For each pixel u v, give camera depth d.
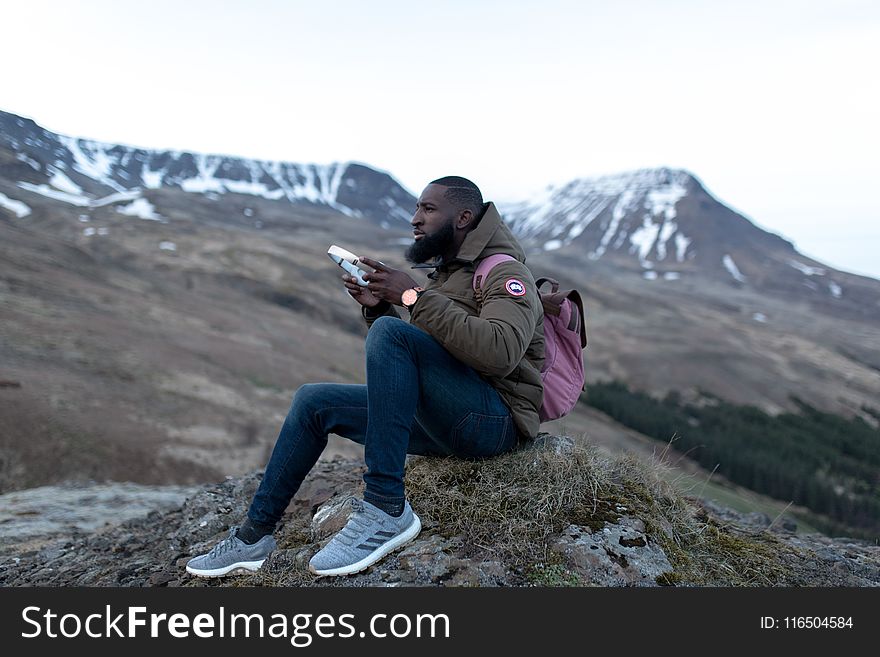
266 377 53.31
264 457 32.81
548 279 3.03
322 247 182.50
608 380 125.88
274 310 101.56
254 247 139.62
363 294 2.59
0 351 35.91
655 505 2.90
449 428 2.62
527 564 2.52
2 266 60.78
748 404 122.56
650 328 168.12
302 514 3.38
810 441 99.44
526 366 2.70
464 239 2.75
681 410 109.62
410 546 2.61
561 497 2.73
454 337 2.32
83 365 38.84
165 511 4.59
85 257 84.31
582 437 3.30
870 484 77.81
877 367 182.50
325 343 85.62
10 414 27.31
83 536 5.17
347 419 2.61
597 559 2.51
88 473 25.44
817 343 191.25
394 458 2.44
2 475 23.83
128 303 66.31
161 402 36.31
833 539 4.09
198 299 88.19
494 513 2.70
